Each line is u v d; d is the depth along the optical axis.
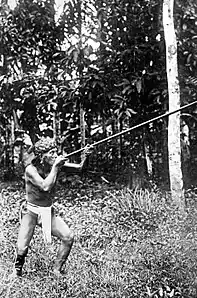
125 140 9.38
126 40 9.16
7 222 6.23
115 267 4.62
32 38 9.59
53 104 9.38
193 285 4.21
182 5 8.85
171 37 7.04
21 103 9.58
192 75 8.94
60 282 4.28
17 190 8.40
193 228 5.45
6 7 9.59
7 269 4.66
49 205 4.54
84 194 8.08
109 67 9.07
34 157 4.61
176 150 6.96
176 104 7.02
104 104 9.28
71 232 4.50
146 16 9.02
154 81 8.91
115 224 6.04
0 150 9.96
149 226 5.91
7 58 9.67
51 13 9.70
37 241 5.33
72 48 9.10
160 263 4.60
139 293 4.13
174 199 6.77
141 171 9.16
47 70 9.55
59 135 9.77
